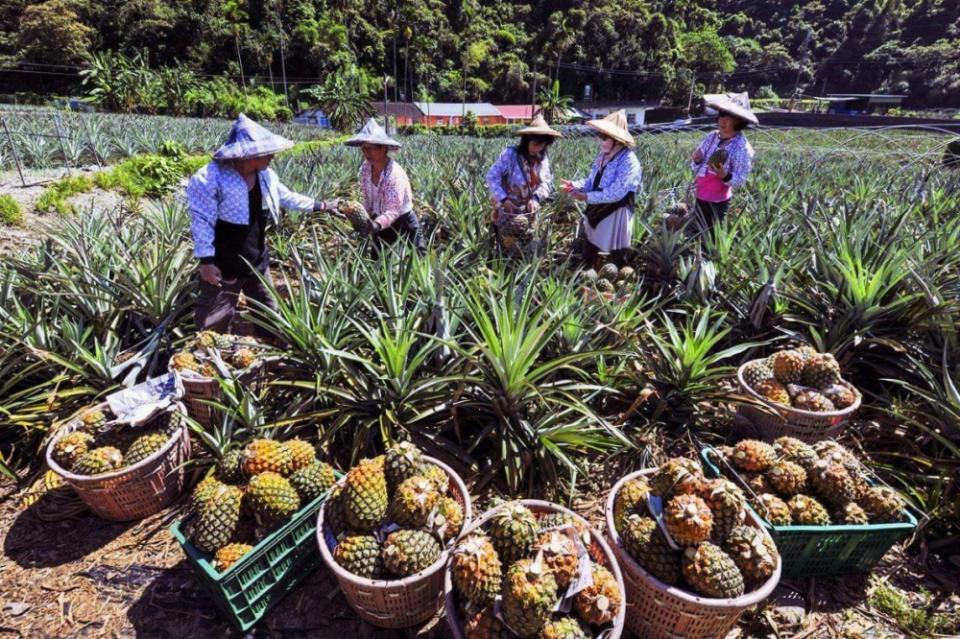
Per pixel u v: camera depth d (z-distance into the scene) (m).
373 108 51.31
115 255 4.54
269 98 58.66
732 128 5.04
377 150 4.52
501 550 1.94
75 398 3.55
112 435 2.85
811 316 4.20
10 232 7.16
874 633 2.28
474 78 85.88
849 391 3.12
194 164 11.66
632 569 2.06
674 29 94.31
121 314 4.25
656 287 5.21
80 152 12.70
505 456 2.94
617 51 88.94
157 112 41.62
